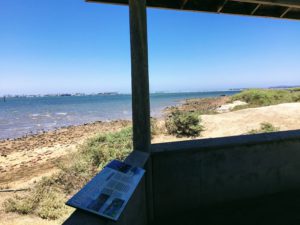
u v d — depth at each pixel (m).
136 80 2.51
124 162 2.20
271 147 3.29
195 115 11.66
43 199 5.66
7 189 6.70
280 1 2.76
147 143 2.61
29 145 13.64
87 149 9.05
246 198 3.22
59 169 7.78
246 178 3.21
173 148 2.90
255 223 2.78
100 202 1.48
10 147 13.34
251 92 23.89
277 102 20.22
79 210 1.41
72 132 17.48
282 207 3.07
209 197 3.08
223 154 3.09
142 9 2.44
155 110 33.16
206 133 11.11
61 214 5.08
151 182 2.74
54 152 11.41
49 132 18.22
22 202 5.53
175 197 2.97
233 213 2.98
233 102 24.33
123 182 1.81
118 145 9.10
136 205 2.07
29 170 8.70
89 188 1.62
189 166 2.98
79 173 6.94
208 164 3.05
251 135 3.36
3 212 5.27
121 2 2.75
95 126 19.94
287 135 3.35
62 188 6.33
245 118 12.76
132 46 2.47
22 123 24.97
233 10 3.22
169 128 11.33
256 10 3.29
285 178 3.38
